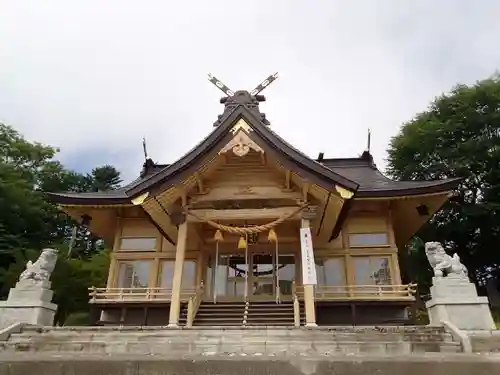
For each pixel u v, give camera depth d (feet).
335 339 34.09
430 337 33.81
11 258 100.63
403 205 68.23
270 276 66.74
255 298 64.90
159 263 68.59
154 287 66.28
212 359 18.49
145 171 84.23
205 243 68.64
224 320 54.49
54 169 148.66
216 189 57.00
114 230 77.05
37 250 105.40
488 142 109.91
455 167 111.55
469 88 122.83
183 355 19.17
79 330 37.37
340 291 61.82
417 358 17.99
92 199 66.44
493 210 102.83
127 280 67.87
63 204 66.85
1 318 40.19
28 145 139.74
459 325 35.88
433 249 41.45
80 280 101.19
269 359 18.31
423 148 122.01
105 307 62.75
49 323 42.32
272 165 57.26
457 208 111.96
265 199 56.75
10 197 108.99
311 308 46.60
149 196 51.88
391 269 63.98
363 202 68.03
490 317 35.94
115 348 33.50
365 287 62.03
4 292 86.99
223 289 65.87
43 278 43.47
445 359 17.98
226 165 58.23
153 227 71.10
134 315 62.85
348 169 84.43
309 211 53.36
